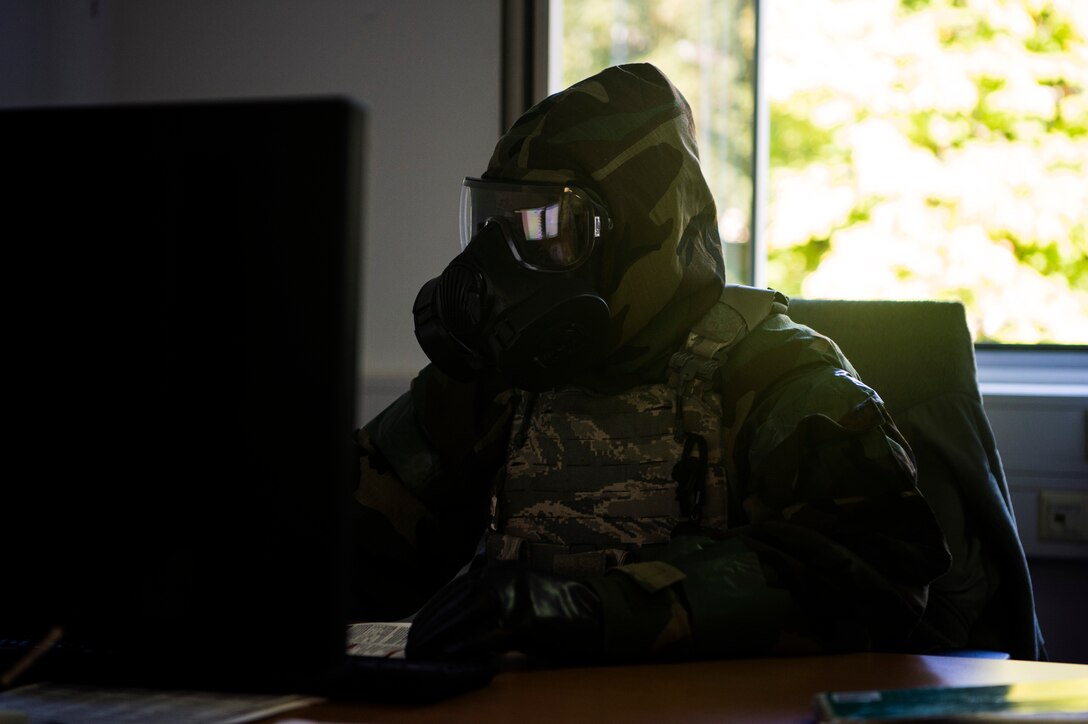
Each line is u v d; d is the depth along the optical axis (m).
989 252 2.19
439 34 2.17
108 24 2.28
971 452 1.43
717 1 2.25
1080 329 2.16
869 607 0.93
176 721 0.64
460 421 1.35
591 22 2.26
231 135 0.59
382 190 2.19
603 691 0.77
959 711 0.64
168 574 0.62
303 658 0.60
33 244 0.62
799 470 1.00
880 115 2.23
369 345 2.19
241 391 0.60
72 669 0.71
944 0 2.20
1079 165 2.16
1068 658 1.94
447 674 0.75
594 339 1.12
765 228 2.27
